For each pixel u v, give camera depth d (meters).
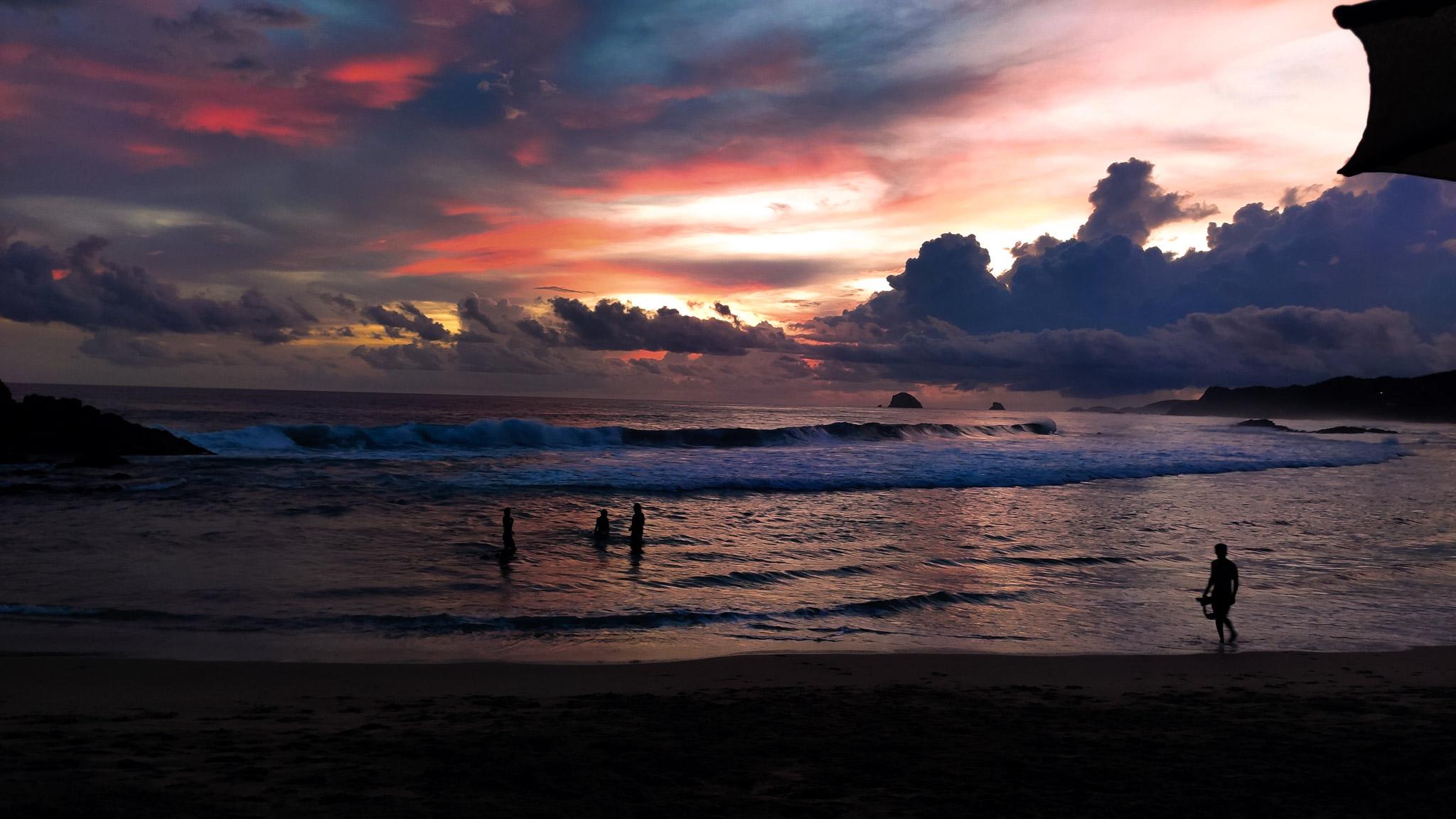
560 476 31.47
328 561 16.94
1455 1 1.65
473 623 12.77
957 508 26.98
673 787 5.43
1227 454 53.41
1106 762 6.20
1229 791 5.38
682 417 97.75
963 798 5.25
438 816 4.59
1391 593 15.80
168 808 4.46
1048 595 15.42
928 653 11.59
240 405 97.44
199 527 20.20
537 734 7.04
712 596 15.05
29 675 9.38
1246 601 15.09
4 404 35.56
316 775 5.43
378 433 42.84
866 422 103.12
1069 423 135.00
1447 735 7.06
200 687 9.18
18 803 4.35
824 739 6.99
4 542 18.06
